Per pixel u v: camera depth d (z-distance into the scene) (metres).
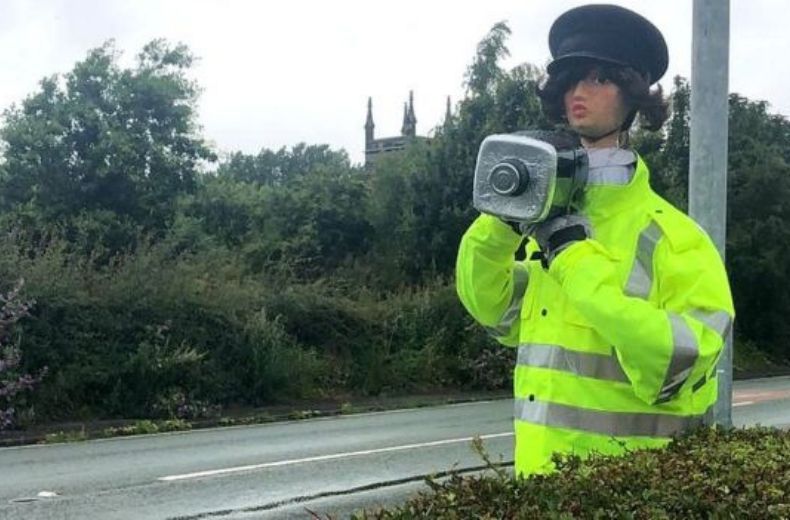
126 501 8.01
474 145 26.25
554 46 2.77
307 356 17.94
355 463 9.99
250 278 18.86
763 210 30.44
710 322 2.37
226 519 7.36
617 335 2.25
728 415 4.59
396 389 19.14
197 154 28.81
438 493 2.36
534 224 2.48
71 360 14.59
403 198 27.00
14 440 12.39
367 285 22.95
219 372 16.20
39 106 27.25
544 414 2.52
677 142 31.19
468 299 2.81
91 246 24.00
